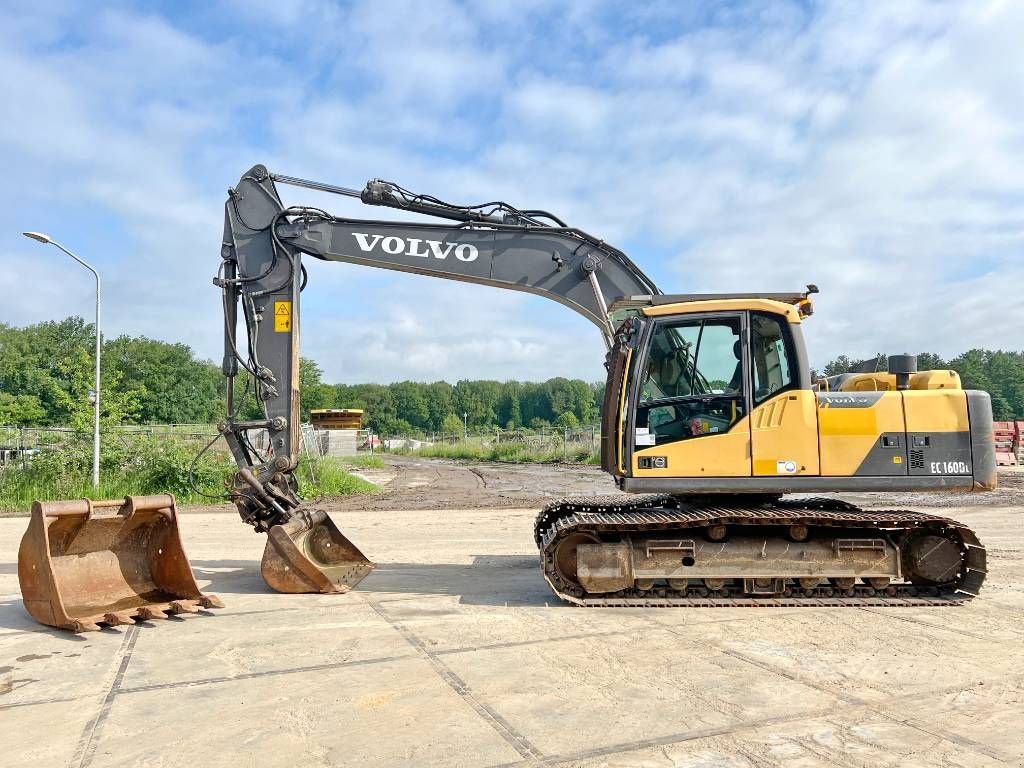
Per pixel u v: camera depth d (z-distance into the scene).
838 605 6.96
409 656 5.50
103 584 6.85
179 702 4.61
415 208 8.53
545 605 7.10
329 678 5.02
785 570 7.06
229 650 5.67
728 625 6.34
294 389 8.37
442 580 8.37
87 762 3.80
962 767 3.67
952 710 4.41
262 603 7.21
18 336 74.19
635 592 7.21
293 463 8.18
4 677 5.11
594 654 5.53
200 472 17.91
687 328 7.25
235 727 4.22
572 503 8.27
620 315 8.30
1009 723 4.21
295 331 8.44
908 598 7.06
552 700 4.60
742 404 7.05
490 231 8.49
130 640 5.96
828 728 4.16
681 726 4.19
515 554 10.15
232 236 8.54
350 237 8.49
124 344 79.38
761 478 6.99
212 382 86.38
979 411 7.07
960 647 5.67
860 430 7.00
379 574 8.72
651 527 7.01
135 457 18.58
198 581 8.33
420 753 3.87
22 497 17.12
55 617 6.21
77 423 19.14
